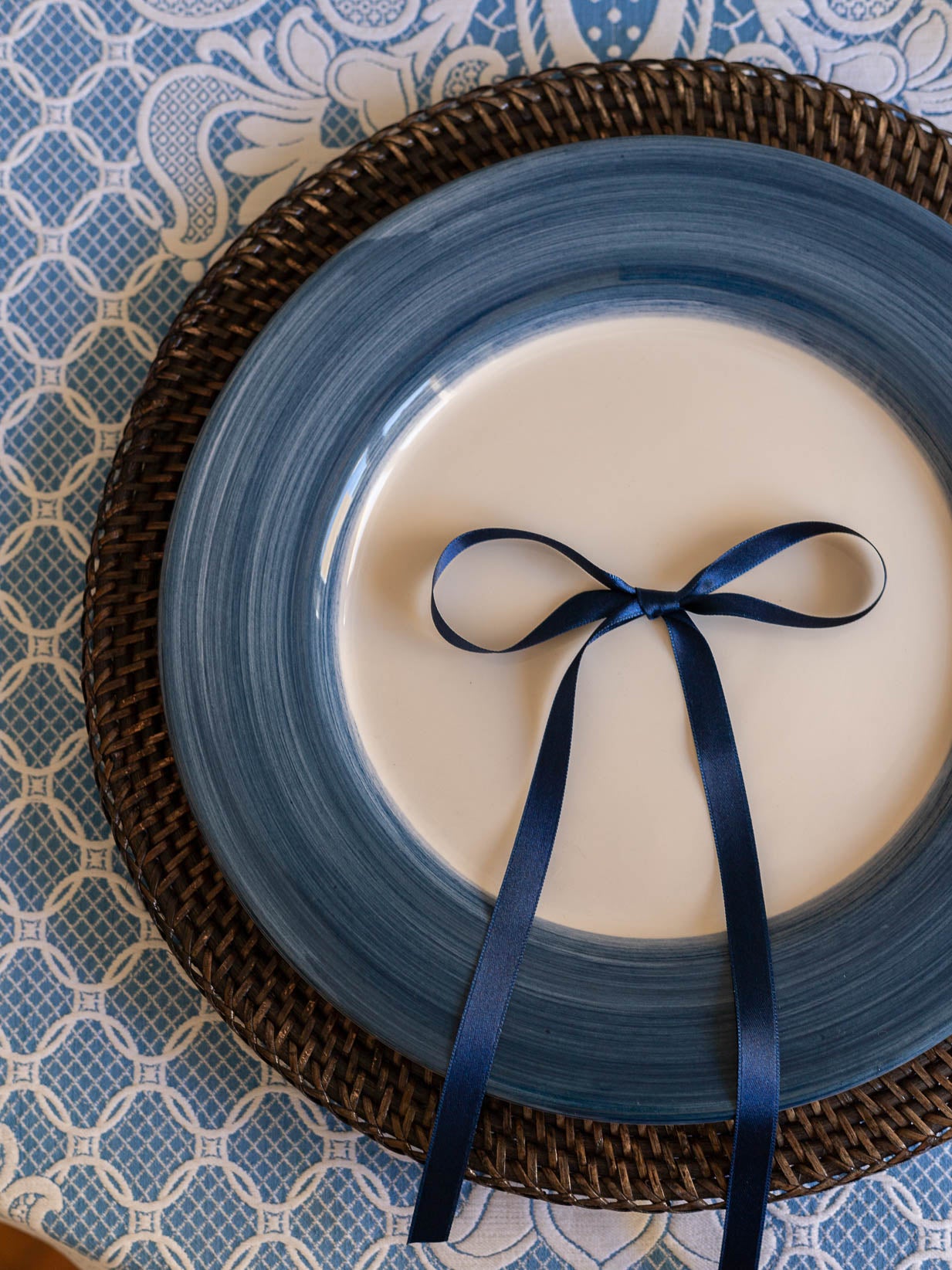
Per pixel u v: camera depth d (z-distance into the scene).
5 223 0.45
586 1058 0.41
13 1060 0.45
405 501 0.42
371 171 0.42
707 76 0.43
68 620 0.45
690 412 0.42
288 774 0.41
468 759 0.42
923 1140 0.41
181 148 0.45
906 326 0.41
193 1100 0.45
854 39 0.45
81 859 0.45
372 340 0.41
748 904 0.41
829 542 0.42
